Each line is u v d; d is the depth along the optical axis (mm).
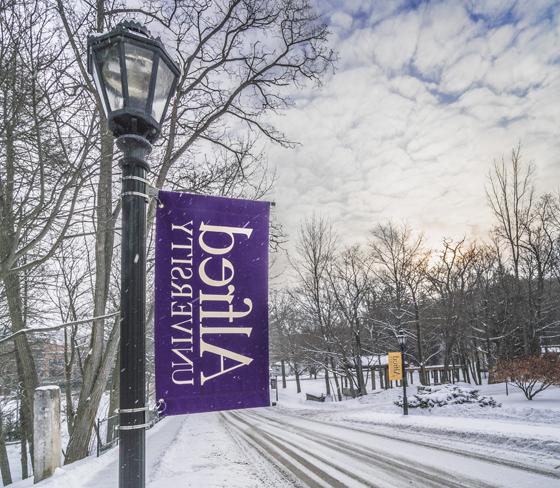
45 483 5641
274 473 7344
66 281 13719
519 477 6371
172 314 3148
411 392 25516
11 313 9461
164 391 3031
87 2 6465
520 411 13359
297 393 48062
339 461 8375
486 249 35906
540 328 30531
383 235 33219
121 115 2703
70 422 13625
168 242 3219
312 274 33062
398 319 32562
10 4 4500
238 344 3311
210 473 7348
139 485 2357
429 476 6758
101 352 9398
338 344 31906
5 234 5535
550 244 32750
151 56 2789
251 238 3488
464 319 33375
